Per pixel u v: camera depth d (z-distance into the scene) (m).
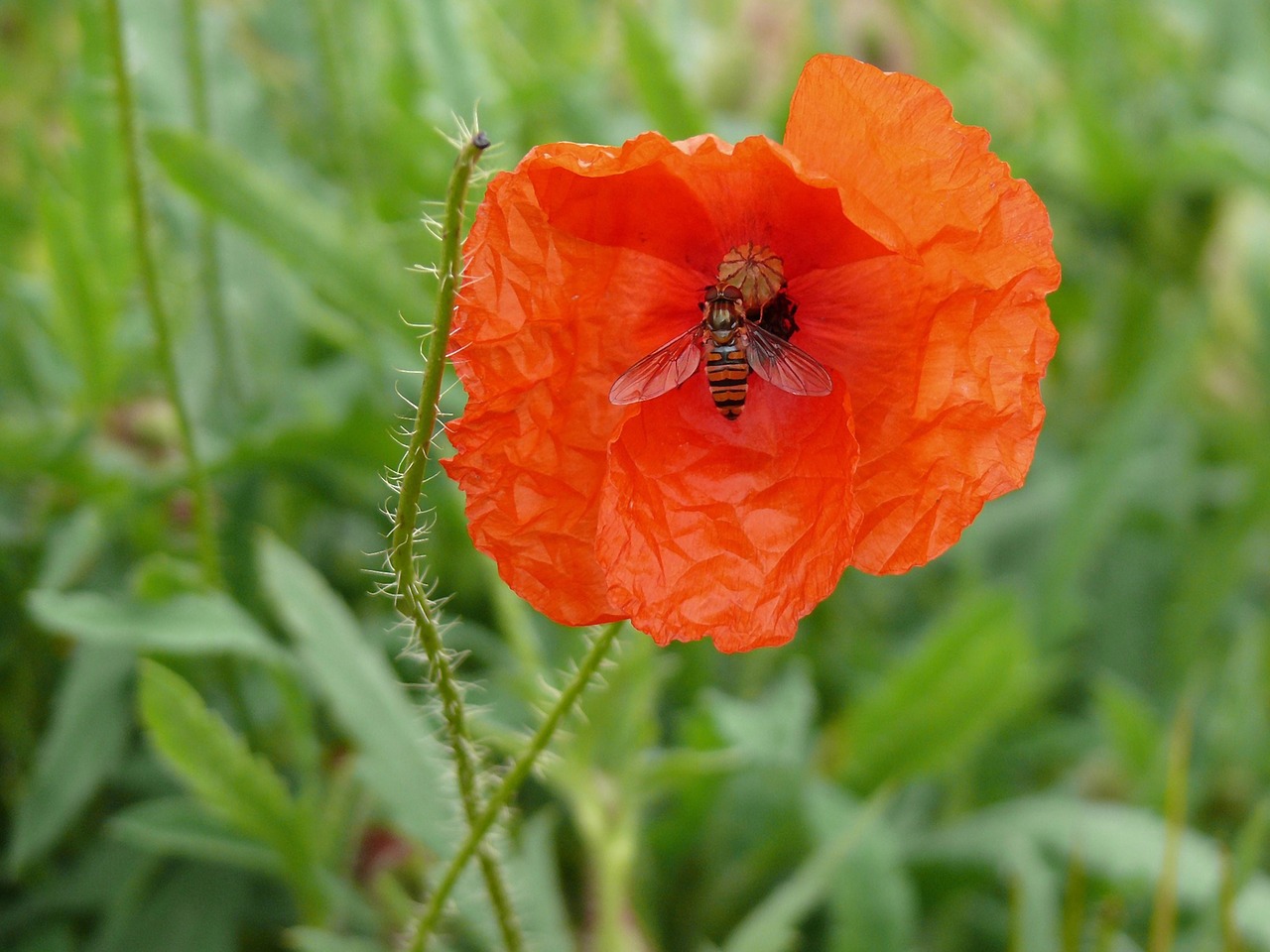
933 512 0.18
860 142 0.17
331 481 0.30
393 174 0.33
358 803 0.26
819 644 0.32
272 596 0.25
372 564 0.31
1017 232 0.17
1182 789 0.23
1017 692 0.26
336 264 0.27
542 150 0.17
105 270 0.27
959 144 0.17
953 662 0.26
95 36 0.27
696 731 0.26
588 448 0.18
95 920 0.27
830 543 0.18
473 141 0.16
